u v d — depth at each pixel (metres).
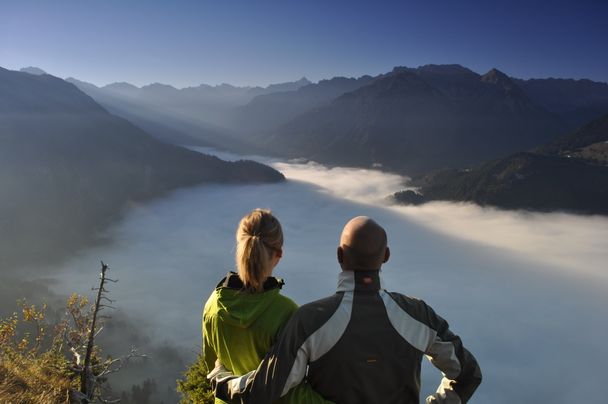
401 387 2.87
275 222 3.13
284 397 2.88
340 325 2.79
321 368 2.84
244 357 3.08
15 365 10.90
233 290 3.16
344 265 3.08
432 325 2.94
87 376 13.03
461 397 2.91
